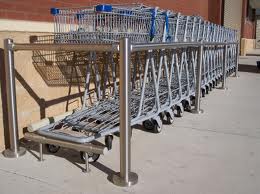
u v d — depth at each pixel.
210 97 5.46
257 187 2.36
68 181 2.44
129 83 2.28
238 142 3.24
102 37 3.16
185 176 2.52
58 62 3.63
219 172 2.59
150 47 2.59
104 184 2.38
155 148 3.05
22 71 3.19
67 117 3.30
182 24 4.47
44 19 3.42
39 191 2.30
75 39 3.25
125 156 2.33
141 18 3.46
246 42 19.95
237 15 17.52
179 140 3.27
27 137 2.82
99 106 3.65
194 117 4.12
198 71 4.25
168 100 3.89
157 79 3.67
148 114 3.46
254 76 8.44
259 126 3.77
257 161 2.80
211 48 6.18
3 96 2.94
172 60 4.09
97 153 2.52
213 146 3.12
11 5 3.02
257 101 5.17
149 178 2.47
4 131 2.98
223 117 4.15
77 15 3.34
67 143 2.64
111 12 3.07
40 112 3.44
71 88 3.88
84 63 4.04
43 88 3.46
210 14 13.16
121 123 2.31
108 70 4.33
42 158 2.79
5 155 2.86
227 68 7.76
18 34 3.08
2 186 2.37
